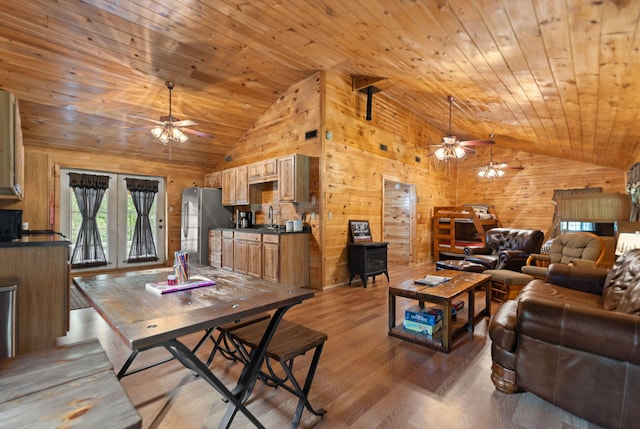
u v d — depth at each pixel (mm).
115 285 1961
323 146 4805
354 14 2686
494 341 2109
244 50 4051
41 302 2549
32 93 4090
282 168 4984
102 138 5266
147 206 6238
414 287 2984
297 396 1834
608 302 2500
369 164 5699
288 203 5383
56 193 5203
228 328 2033
